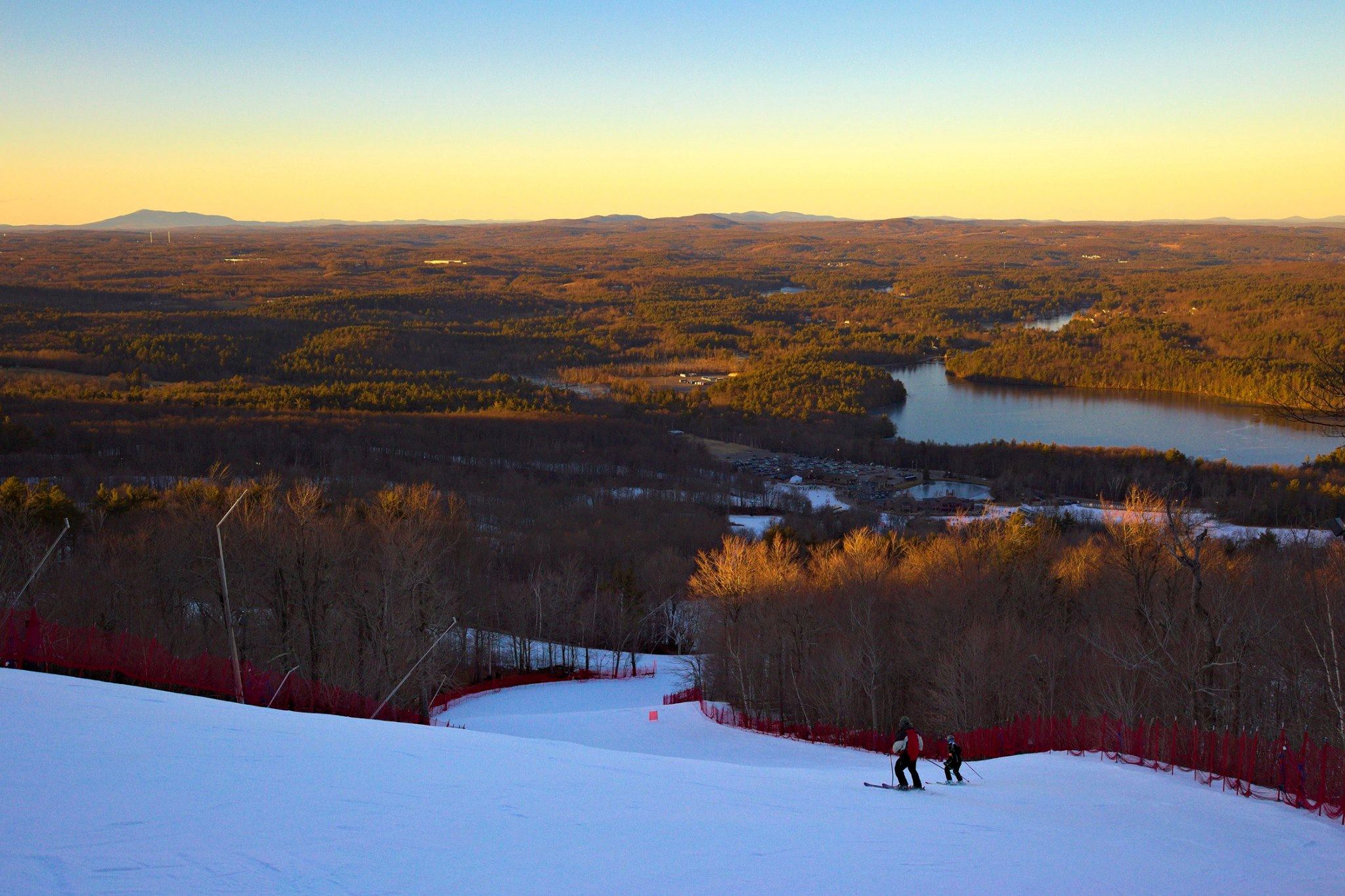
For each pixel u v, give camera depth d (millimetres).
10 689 28078
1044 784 31359
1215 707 43906
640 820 21031
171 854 15930
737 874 17766
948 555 74938
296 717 31188
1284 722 45625
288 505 71188
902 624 64688
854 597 66000
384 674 57750
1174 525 48094
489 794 22016
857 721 59469
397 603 59719
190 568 61875
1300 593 49969
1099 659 52406
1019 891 18297
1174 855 22375
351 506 92688
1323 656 40906
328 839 17453
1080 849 22094
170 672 45219
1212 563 55500
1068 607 66562
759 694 63188
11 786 18672
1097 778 32469
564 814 20922
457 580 78875
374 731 29828
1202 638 46531
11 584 59594
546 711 66812
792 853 19484
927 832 22547
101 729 24000
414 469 140750
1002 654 54875
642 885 16734
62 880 14484
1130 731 40031
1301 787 29250
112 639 46875
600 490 137250
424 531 72812
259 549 59844
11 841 15922
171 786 19688
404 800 20672
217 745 23875
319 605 59281
